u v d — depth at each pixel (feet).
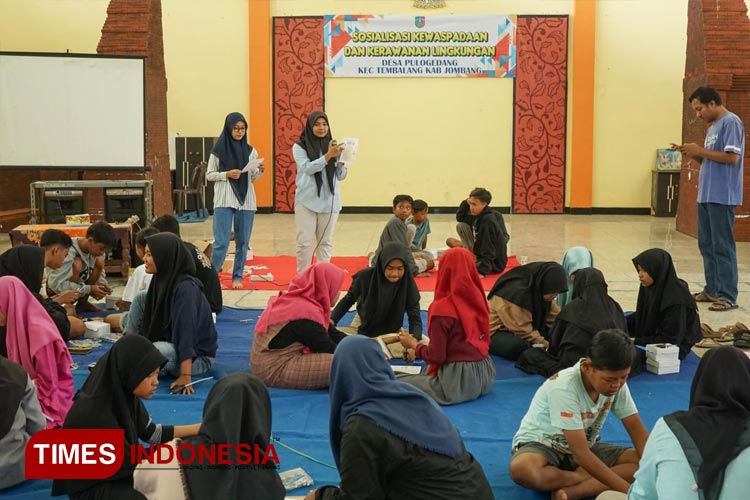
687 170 33.12
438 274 13.12
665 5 38.93
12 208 33.30
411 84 40.19
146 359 8.76
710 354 7.08
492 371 13.26
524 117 40.09
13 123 27.04
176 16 39.75
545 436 9.71
